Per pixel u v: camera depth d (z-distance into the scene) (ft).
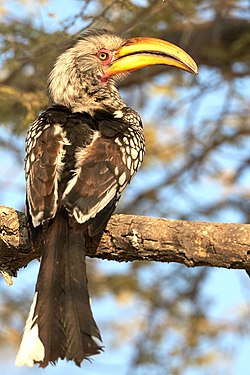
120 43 36.83
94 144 31.04
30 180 30.17
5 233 31.01
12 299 53.16
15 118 50.34
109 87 36.76
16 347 51.88
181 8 48.29
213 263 28.96
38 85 46.88
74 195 29.30
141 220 29.84
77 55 36.22
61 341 26.78
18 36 46.19
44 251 28.58
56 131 31.50
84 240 29.09
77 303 27.48
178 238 29.17
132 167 32.09
